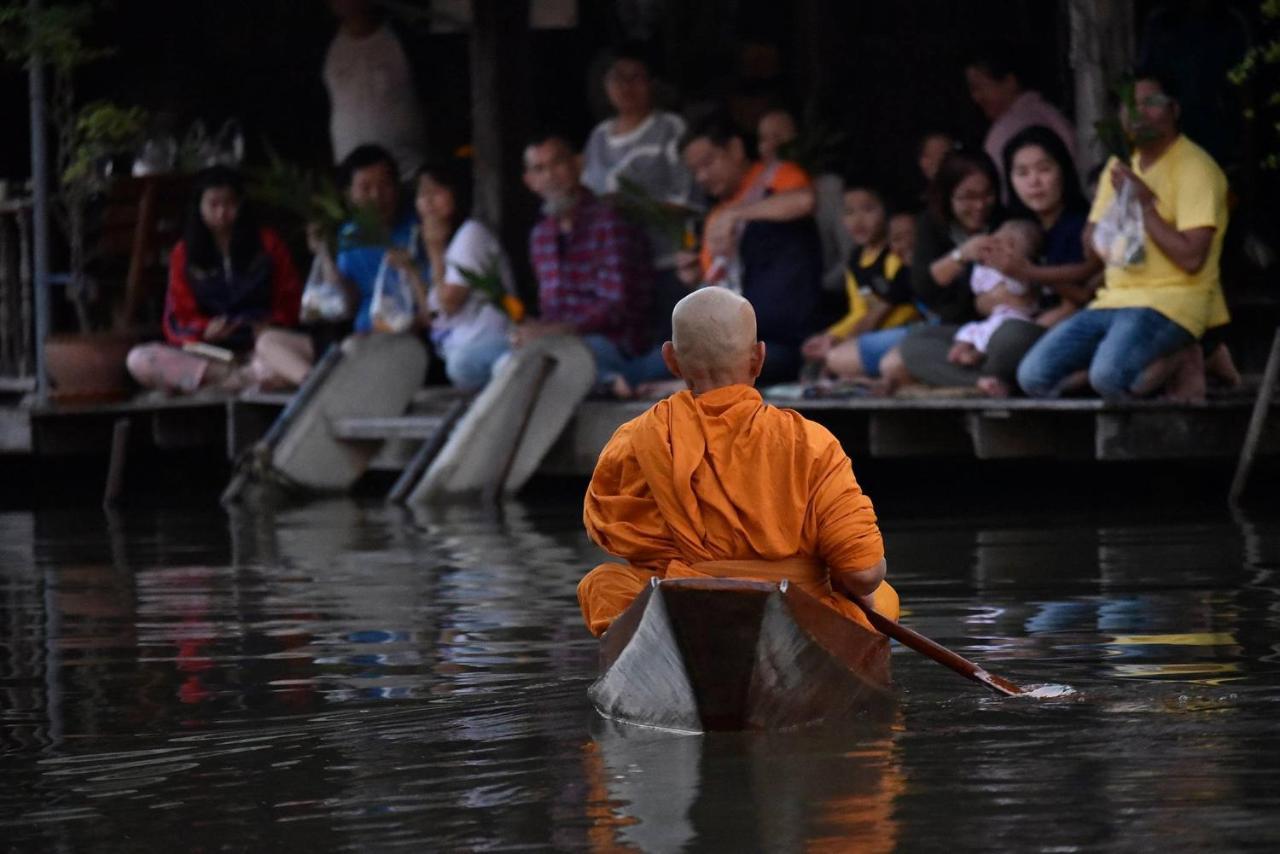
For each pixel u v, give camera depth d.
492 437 29.69
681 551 12.41
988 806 9.77
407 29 40.03
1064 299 26.28
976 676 12.33
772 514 12.21
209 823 10.06
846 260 29.92
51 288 38.41
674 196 31.72
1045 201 26.23
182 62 41.03
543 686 13.48
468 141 40.03
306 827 9.90
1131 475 29.38
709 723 11.66
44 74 36.91
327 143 41.62
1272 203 29.38
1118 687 12.76
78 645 16.33
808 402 27.19
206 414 35.34
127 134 37.38
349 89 37.16
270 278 34.66
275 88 41.66
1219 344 25.88
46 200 35.88
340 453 32.12
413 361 32.69
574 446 30.11
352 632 16.45
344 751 11.61
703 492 12.25
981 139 34.75
